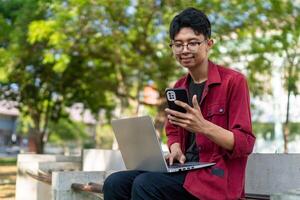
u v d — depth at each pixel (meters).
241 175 3.34
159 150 3.34
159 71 13.77
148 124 3.37
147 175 3.25
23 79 17.03
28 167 7.61
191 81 3.65
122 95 16.50
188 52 3.40
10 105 20.02
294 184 4.27
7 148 42.34
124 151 3.69
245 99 3.33
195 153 3.50
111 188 3.47
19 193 8.05
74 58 15.28
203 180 3.20
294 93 14.45
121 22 13.38
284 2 12.49
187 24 3.39
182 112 3.17
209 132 3.12
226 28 12.48
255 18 12.50
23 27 14.70
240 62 13.65
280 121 20.50
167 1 12.46
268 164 4.43
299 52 14.00
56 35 13.21
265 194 4.43
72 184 5.32
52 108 19.42
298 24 12.69
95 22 13.44
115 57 14.48
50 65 16.30
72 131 37.53
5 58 14.96
